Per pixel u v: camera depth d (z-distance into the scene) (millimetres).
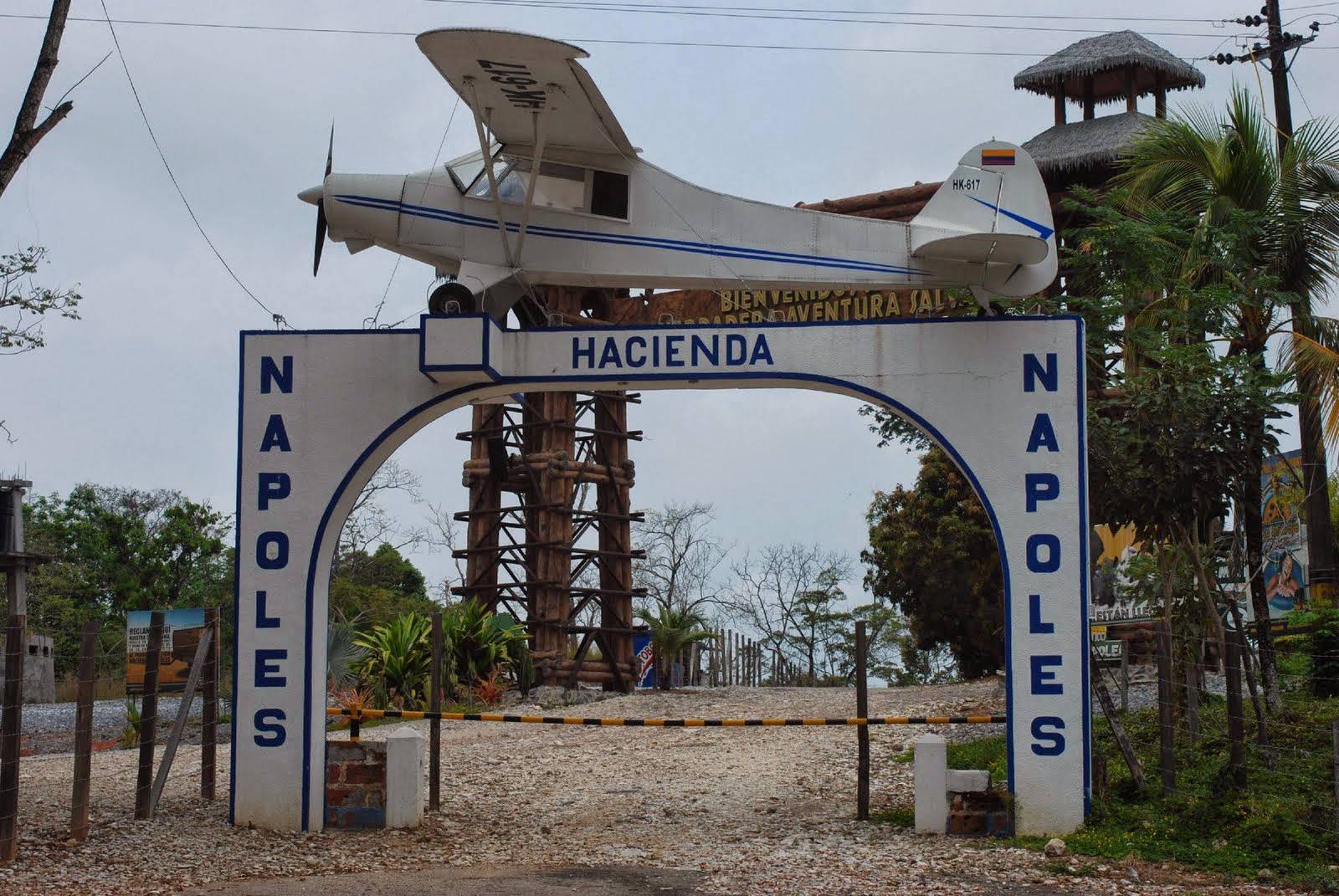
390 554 38281
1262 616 13289
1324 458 17750
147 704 11172
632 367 11016
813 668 36469
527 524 23266
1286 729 12633
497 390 11250
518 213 13070
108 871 9227
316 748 10898
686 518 37781
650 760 15500
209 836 10414
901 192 21047
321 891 8602
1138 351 13664
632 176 13008
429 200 13328
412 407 11164
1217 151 14172
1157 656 11141
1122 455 12273
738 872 9289
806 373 10898
